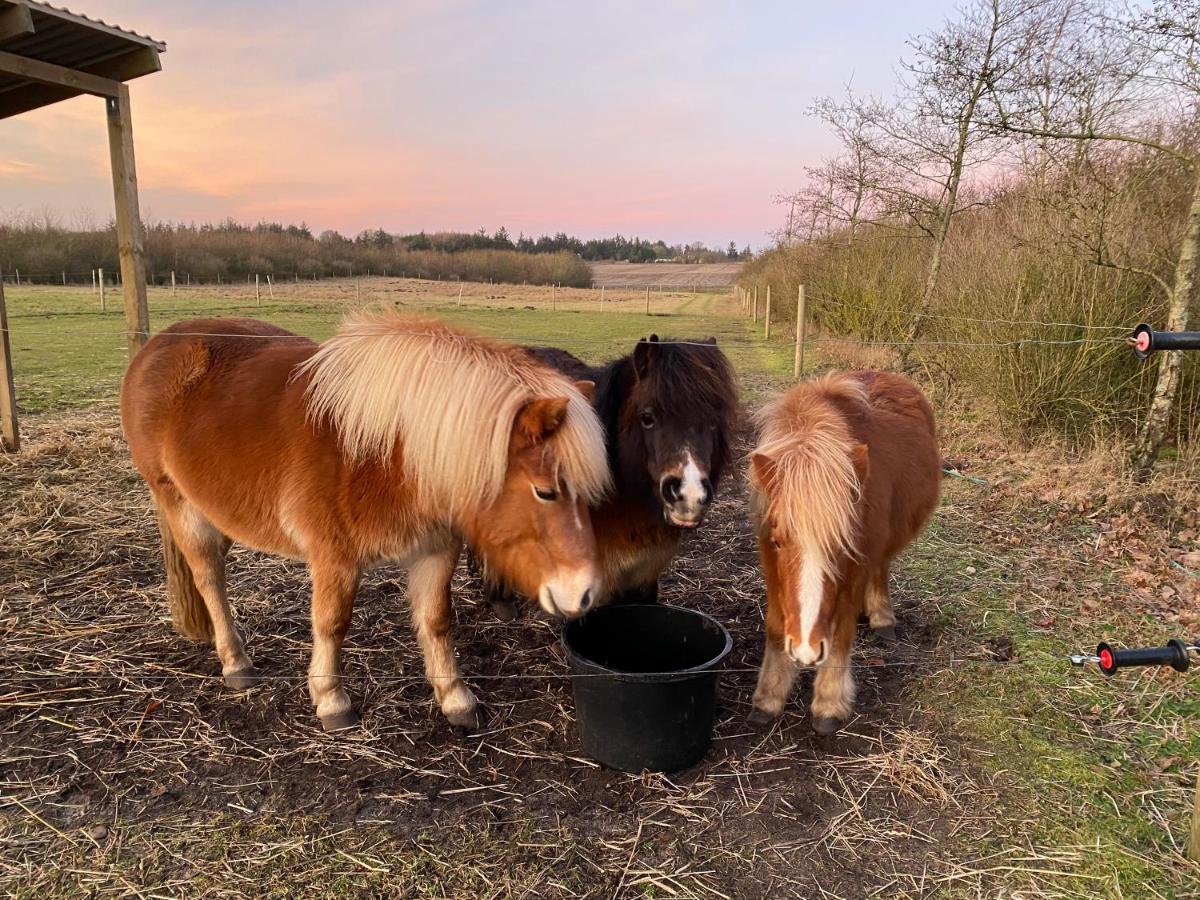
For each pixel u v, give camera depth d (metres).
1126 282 7.12
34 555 4.73
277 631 4.05
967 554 5.24
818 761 3.12
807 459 2.72
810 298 18.47
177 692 3.47
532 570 2.85
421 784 2.93
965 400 9.11
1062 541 5.45
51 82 3.86
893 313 12.84
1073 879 2.50
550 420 2.64
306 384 3.09
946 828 2.74
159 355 3.48
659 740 2.96
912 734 3.28
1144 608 4.42
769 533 3.01
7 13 3.57
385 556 3.07
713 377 3.53
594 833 2.70
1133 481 6.14
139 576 4.59
